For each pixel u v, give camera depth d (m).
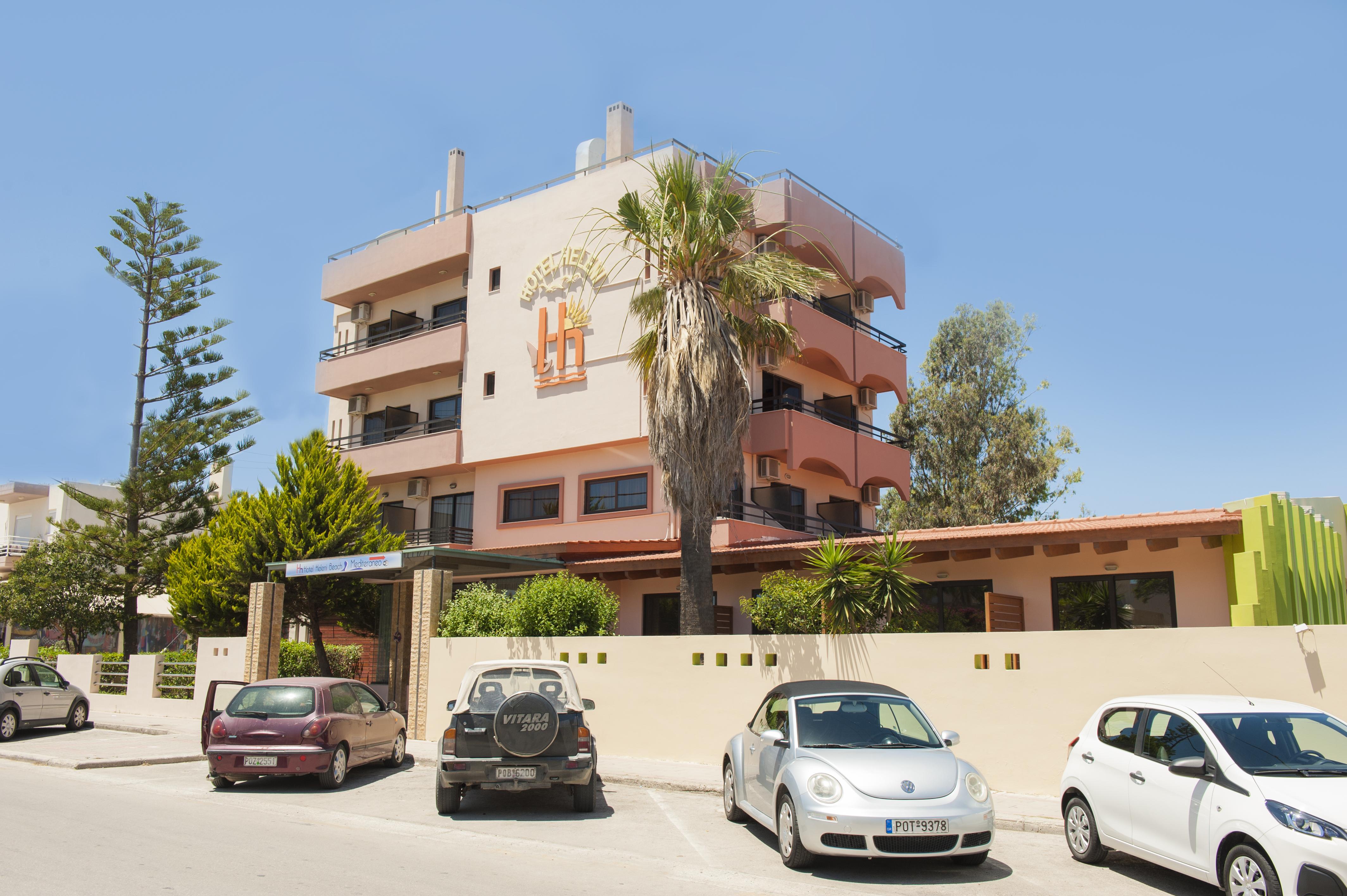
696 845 9.22
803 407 26.83
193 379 30.80
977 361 37.59
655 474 24.39
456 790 10.73
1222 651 10.56
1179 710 7.72
